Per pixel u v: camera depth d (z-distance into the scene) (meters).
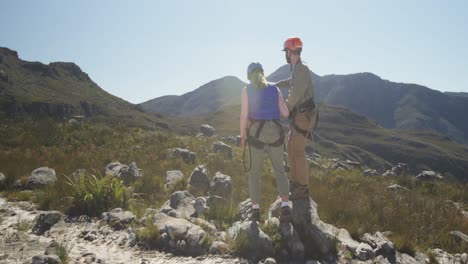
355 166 26.66
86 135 17.42
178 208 6.92
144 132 20.48
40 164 10.97
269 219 5.94
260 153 5.76
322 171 16.50
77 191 7.23
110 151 14.20
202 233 5.46
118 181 7.75
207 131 27.95
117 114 191.50
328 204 7.68
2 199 7.51
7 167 10.05
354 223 6.50
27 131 17.02
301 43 5.97
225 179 8.28
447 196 14.24
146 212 6.77
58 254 4.72
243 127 5.73
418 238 6.63
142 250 5.31
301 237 5.56
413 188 15.65
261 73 5.69
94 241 5.61
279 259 5.15
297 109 6.10
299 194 6.36
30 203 7.38
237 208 7.04
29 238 5.49
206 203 7.16
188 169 11.34
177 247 5.26
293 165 6.34
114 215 6.44
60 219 6.37
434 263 5.66
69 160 11.94
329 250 5.43
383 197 9.23
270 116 5.64
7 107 154.38
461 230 7.87
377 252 5.62
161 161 12.48
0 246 5.09
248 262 4.99
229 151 15.07
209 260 5.01
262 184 9.65
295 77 5.90
